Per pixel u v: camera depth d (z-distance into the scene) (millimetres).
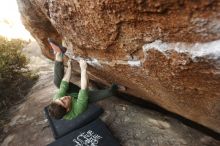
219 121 2635
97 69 3379
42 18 3684
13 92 5793
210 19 1563
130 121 3889
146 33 1994
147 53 2160
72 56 3416
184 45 1820
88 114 4098
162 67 2164
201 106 2471
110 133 3701
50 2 2654
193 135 3496
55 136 3908
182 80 2158
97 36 2477
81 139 3682
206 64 1792
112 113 4113
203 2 1513
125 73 2842
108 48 2555
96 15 2191
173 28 1779
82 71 2922
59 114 2736
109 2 1935
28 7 3625
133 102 4281
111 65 2838
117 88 3703
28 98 5527
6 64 6027
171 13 1705
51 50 4695
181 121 3738
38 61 8008
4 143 4383
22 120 4742
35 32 4227
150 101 3842
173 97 2656
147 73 2439
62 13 2605
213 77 1869
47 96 5176
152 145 3457
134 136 3641
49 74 6559
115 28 2176
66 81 3010
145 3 1751
